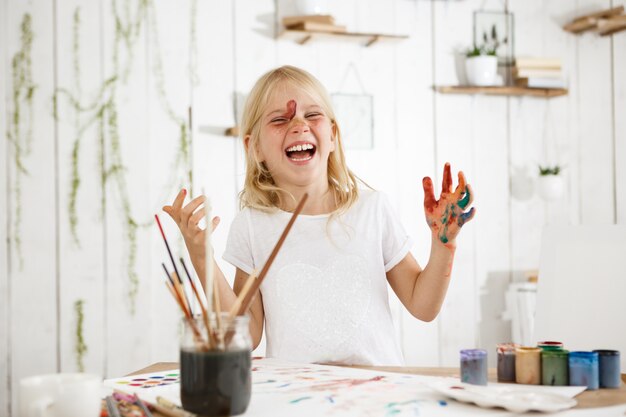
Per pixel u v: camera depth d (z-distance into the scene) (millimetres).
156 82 2668
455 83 3002
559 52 3143
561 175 3141
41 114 2562
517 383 937
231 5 2738
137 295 2646
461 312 2988
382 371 1053
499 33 3057
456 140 3002
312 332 1338
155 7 2664
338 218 1420
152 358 2660
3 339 2518
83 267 2598
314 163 1393
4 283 2523
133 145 2648
